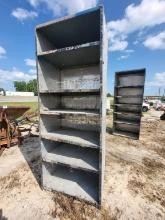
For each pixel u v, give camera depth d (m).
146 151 4.55
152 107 21.98
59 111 2.43
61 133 2.73
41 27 2.17
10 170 3.25
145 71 5.61
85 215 2.08
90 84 2.95
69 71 3.09
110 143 5.23
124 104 6.16
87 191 2.45
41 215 2.06
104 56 1.99
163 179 3.03
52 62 2.77
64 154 2.67
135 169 3.39
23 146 4.78
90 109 2.92
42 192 2.52
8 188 2.63
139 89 5.93
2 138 4.39
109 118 11.38
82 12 1.84
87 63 2.89
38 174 3.09
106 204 2.28
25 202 2.30
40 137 2.48
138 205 2.29
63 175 2.87
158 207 2.26
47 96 2.66
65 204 2.26
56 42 2.71
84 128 3.02
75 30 2.26
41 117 2.49
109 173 3.18
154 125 8.76
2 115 4.21
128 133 6.38
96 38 2.55
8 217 2.03
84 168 2.20
